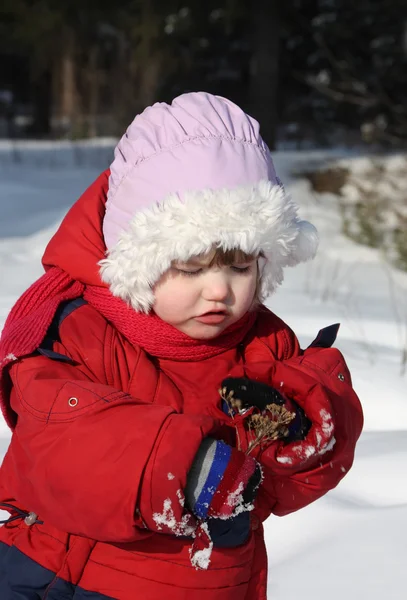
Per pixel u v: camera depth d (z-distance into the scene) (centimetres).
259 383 219
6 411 225
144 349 236
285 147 2636
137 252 225
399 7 2445
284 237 238
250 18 2281
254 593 238
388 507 384
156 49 2294
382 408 525
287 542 360
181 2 2161
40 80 3394
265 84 2252
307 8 2528
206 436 204
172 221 221
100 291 238
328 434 219
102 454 200
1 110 4112
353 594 316
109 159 2223
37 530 225
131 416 204
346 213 1342
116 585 216
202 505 200
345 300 855
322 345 258
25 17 2203
